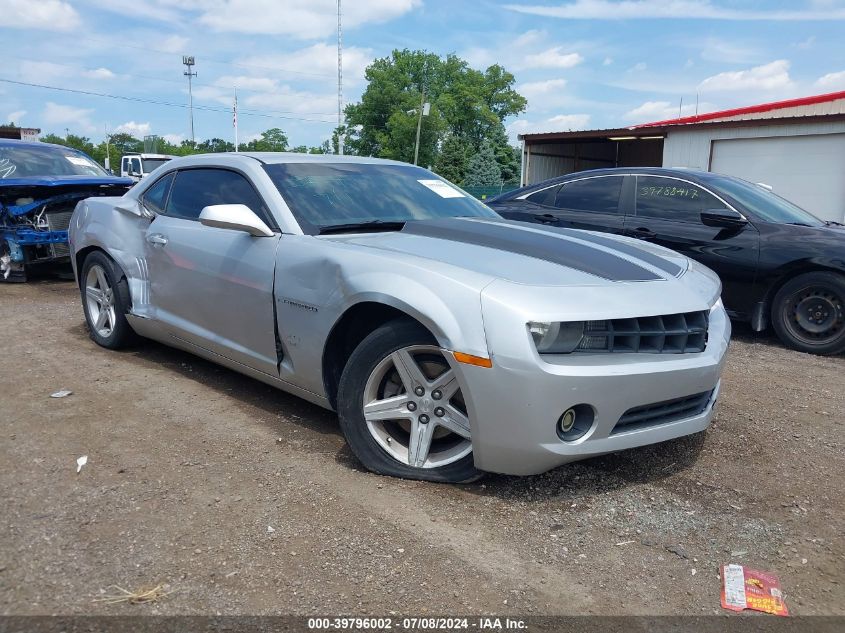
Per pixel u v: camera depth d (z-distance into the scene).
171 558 2.43
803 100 18.70
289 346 3.45
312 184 3.93
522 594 2.29
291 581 2.31
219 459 3.26
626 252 3.47
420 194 4.26
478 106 70.56
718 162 16.58
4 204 8.21
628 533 2.70
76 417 3.77
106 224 4.93
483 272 2.89
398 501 2.87
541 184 7.63
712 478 3.21
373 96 68.88
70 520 2.66
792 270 5.83
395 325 2.95
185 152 55.75
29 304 7.05
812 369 5.30
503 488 3.01
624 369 2.72
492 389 2.66
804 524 2.81
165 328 4.43
